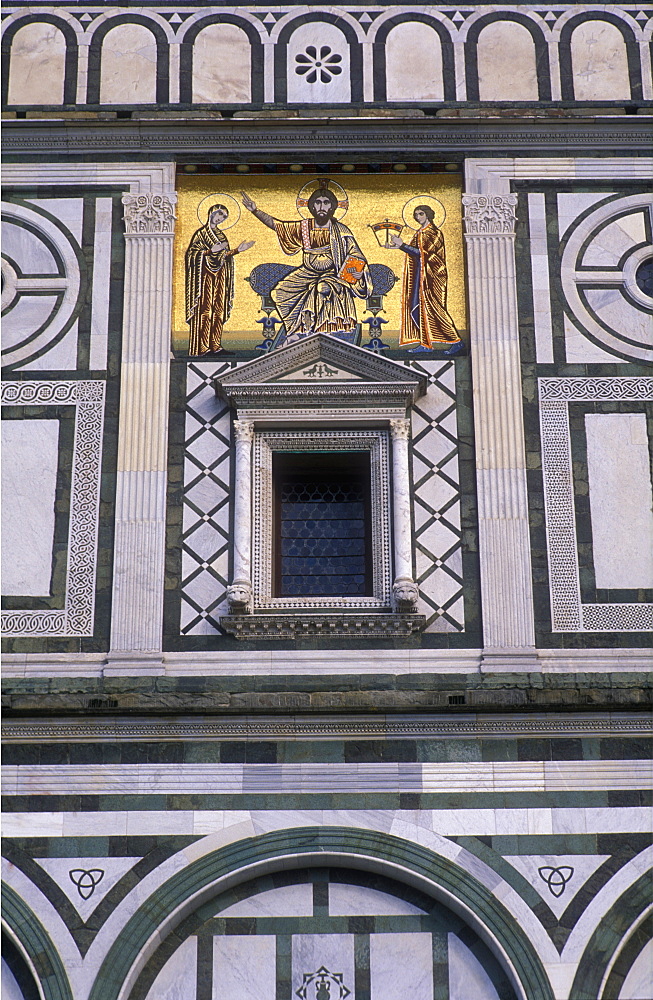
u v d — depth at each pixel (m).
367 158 30.75
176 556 28.08
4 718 26.69
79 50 31.59
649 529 28.25
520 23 31.67
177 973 25.47
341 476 29.06
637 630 27.50
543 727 26.64
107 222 30.42
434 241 30.36
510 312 29.70
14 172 30.73
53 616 27.61
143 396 29.16
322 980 25.42
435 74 31.41
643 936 25.53
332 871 26.08
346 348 29.20
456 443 28.84
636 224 30.44
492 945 25.38
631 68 31.48
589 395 29.16
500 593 27.72
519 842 26.00
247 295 30.02
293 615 27.39
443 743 26.61
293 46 31.61
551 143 30.84
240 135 30.81
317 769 26.47
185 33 31.67
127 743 26.61
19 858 25.95
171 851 25.97
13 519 28.30
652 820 26.12
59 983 25.09
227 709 26.59
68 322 29.70
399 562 27.77
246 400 28.83
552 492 28.45
